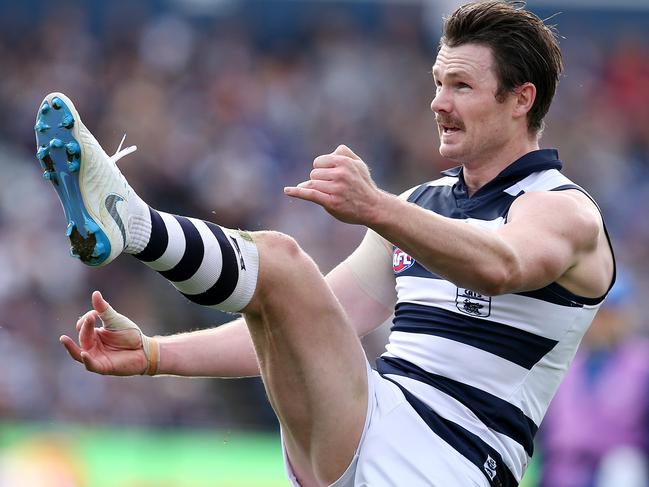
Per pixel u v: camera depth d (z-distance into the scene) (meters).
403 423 12.79
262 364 12.67
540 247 11.97
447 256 11.20
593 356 22.20
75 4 47.53
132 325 13.62
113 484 25.42
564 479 22.16
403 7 50.25
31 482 25.06
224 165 41.78
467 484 12.70
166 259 11.74
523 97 13.37
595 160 48.47
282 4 49.34
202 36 47.97
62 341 13.34
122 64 46.25
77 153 11.33
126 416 30.05
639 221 46.16
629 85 50.75
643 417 21.66
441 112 13.38
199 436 27.33
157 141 42.62
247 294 11.95
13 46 45.97
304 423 12.71
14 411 30.30
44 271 35.97
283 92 46.75
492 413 13.00
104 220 11.40
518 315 12.98
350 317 14.44
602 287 13.19
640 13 51.00
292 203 40.41
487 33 13.27
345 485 12.91
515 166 13.30
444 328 13.20
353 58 48.53
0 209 38.62
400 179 45.34
